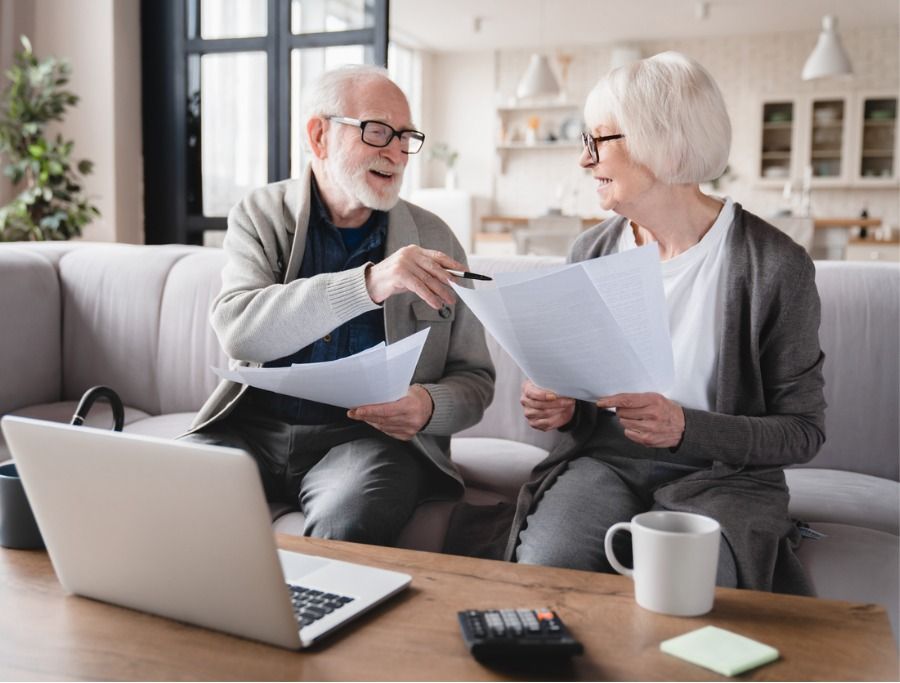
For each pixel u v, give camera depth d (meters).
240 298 1.70
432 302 1.47
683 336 1.54
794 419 1.47
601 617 0.93
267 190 1.88
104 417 2.41
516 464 1.96
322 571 1.04
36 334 2.52
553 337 1.28
